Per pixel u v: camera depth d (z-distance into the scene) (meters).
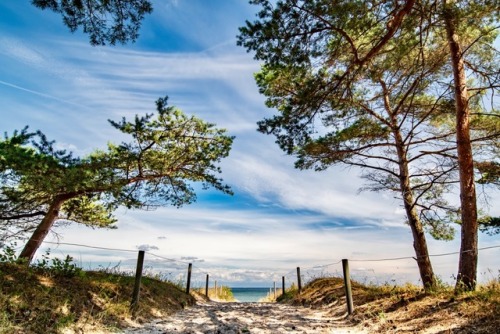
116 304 8.33
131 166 12.23
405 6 6.89
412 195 11.84
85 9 6.80
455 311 6.56
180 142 12.93
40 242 11.35
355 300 10.99
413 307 7.79
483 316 5.84
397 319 7.51
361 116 12.15
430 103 12.02
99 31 7.11
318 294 14.45
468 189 8.89
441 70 11.31
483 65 10.95
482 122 11.09
